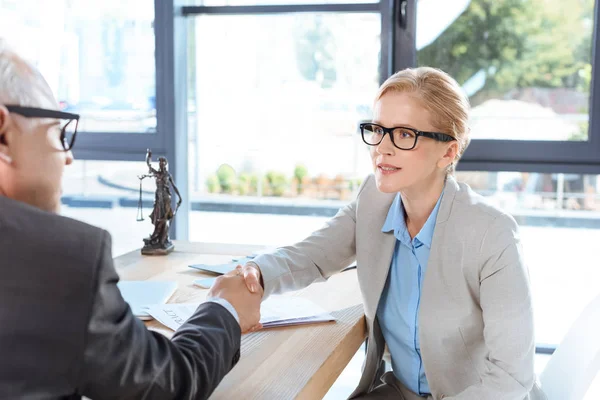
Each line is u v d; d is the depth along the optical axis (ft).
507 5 9.42
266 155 11.50
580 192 9.86
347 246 5.46
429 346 4.80
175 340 3.16
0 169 2.71
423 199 4.87
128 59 10.63
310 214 12.04
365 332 5.13
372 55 10.32
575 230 9.98
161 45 10.41
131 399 2.68
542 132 9.58
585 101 9.39
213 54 11.05
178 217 10.77
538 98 9.52
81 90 10.85
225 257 6.61
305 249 5.30
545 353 10.08
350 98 10.72
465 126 4.75
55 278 2.37
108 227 11.30
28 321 2.30
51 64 10.91
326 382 4.11
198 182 11.55
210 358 3.14
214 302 3.52
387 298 5.12
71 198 11.30
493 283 4.49
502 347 4.40
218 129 11.36
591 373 4.52
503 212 4.72
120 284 5.45
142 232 11.23
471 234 4.60
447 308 4.69
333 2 10.07
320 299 5.37
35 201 2.82
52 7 10.79
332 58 10.60
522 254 4.57
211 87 11.20
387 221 5.06
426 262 4.85
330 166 11.59
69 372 2.36
